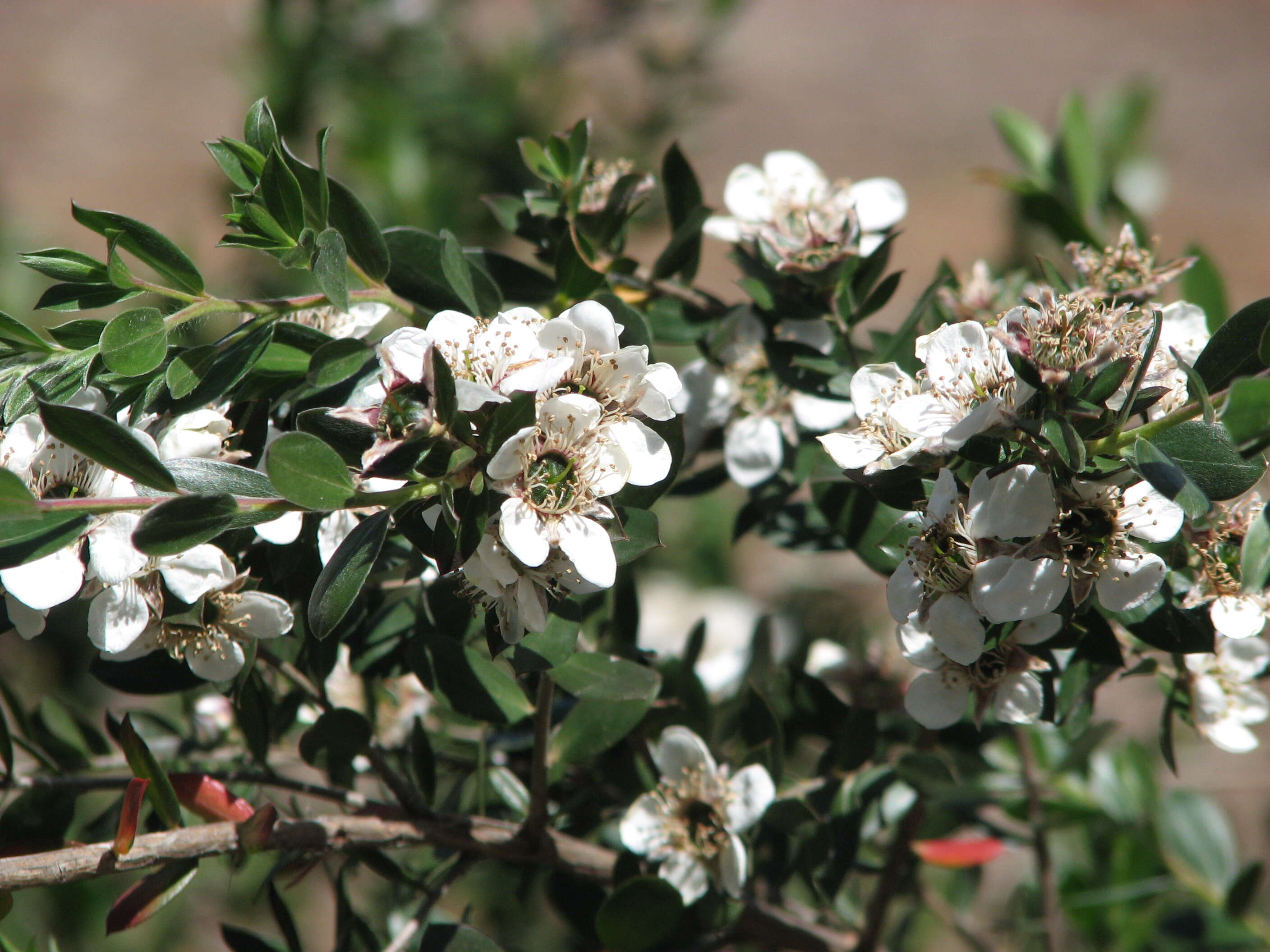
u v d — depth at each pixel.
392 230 0.39
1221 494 0.35
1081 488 0.36
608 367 0.36
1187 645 0.37
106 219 0.37
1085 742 0.43
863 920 0.47
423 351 0.36
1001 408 0.36
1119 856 0.51
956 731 0.44
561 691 0.43
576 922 0.44
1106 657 0.38
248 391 0.38
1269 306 0.36
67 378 0.37
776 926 0.42
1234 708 0.40
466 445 0.35
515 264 0.41
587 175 0.42
